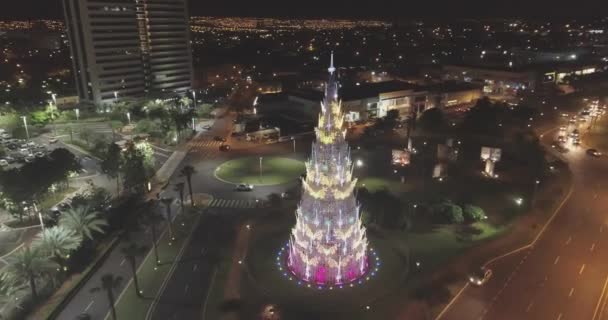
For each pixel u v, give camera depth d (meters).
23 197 110.75
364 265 91.69
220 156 171.88
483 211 115.94
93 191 120.12
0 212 119.94
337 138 76.94
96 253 100.56
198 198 132.12
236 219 118.69
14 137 183.38
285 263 95.12
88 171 152.38
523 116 198.25
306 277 88.31
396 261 95.69
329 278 87.19
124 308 83.56
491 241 105.19
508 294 86.81
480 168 152.75
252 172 154.00
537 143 167.50
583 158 162.62
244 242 106.44
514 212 118.94
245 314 81.38
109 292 74.75
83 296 87.12
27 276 80.25
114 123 196.50
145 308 83.56
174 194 135.12
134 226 112.81
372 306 82.69
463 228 110.56
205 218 119.50
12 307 82.44
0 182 110.75
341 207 80.31
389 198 116.50
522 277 91.88
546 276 92.19
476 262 96.94
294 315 80.38
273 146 183.50
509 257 98.88
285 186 141.12
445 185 138.75
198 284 90.62
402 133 195.88
